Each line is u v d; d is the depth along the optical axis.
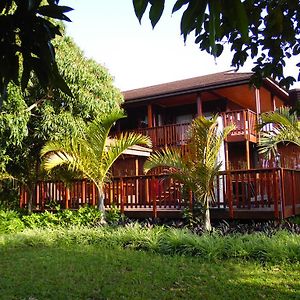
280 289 4.92
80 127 10.59
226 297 4.66
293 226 7.86
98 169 10.08
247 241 6.93
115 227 9.09
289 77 4.16
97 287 5.15
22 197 12.41
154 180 10.20
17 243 8.32
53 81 1.66
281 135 9.59
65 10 1.59
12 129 9.07
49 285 5.28
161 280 5.41
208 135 8.07
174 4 1.31
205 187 8.24
